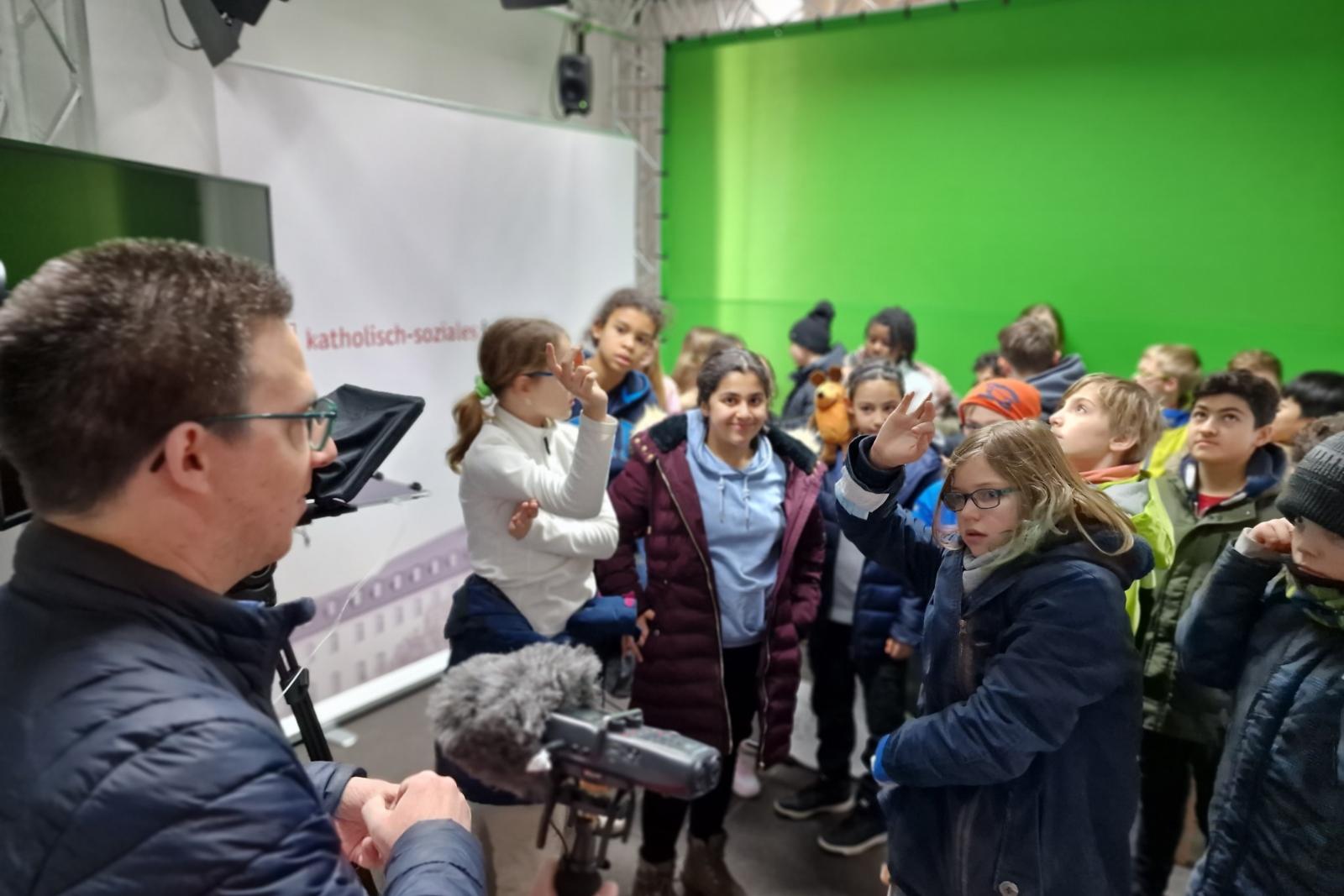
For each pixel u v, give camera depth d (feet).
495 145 11.27
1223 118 11.80
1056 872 3.95
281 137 8.90
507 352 5.89
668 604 6.47
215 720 1.90
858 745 9.07
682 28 15.71
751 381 6.42
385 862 2.58
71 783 1.79
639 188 16.60
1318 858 4.00
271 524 2.25
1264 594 4.51
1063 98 12.84
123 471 1.97
